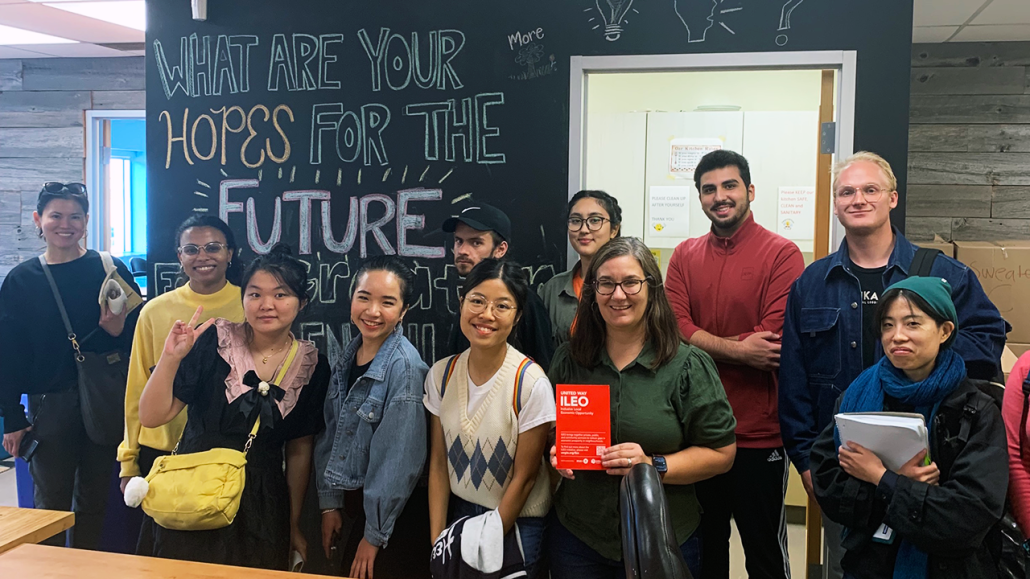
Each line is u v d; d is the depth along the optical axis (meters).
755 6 2.54
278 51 2.89
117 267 2.81
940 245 2.89
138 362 2.55
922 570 1.52
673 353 1.78
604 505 1.76
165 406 2.19
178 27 2.97
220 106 2.95
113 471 2.79
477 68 2.73
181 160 2.99
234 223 2.96
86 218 2.76
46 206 2.68
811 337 2.08
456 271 2.78
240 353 2.14
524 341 2.19
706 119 3.32
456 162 2.77
